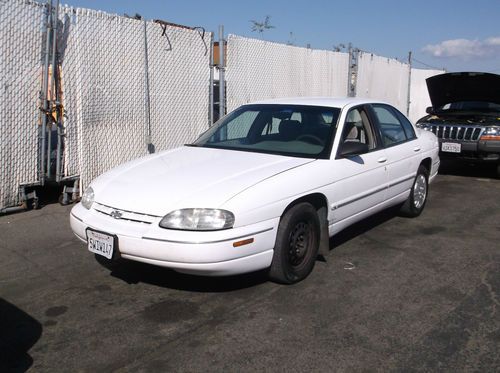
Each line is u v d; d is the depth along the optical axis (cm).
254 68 941
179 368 313
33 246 527
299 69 1050
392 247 546
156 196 395
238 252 378
